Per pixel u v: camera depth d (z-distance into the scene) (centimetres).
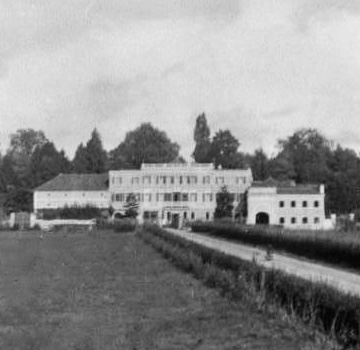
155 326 3384
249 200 18525
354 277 4662
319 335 2708
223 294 4247
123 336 3184
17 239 12194
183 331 3225
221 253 5144
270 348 2706
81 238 12456
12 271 6253
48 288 4950
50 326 3472
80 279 5506
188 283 4981
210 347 2861
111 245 10144
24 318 3709
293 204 18425
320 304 2841
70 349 2970
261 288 3600
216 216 19375
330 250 6197
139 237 12356
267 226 12031
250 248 8294
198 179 19900
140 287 4884
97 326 3447
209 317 3516
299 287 3108
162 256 7631
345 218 17600
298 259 6419
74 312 3875
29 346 3055
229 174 19812
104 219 17850
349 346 2505
